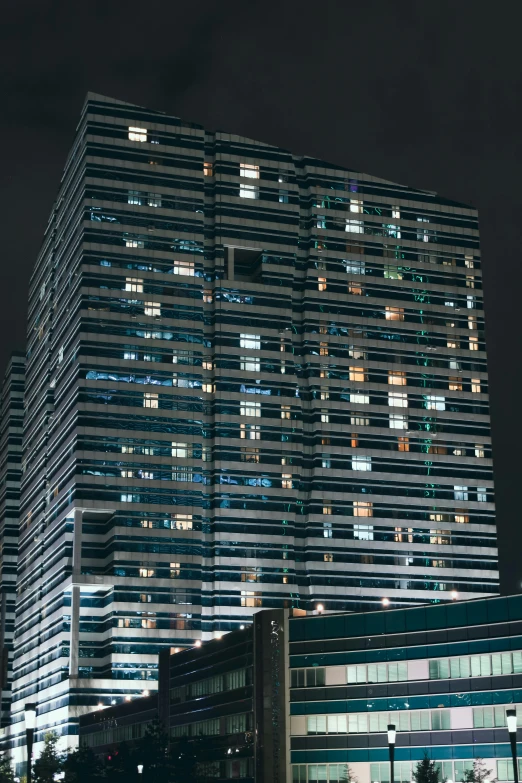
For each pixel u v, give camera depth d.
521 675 121.81
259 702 142.25
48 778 185.75
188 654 176.88
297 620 142.38
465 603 128.75
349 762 133.25
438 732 127.19
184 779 156.12
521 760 119.88
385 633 134.62
